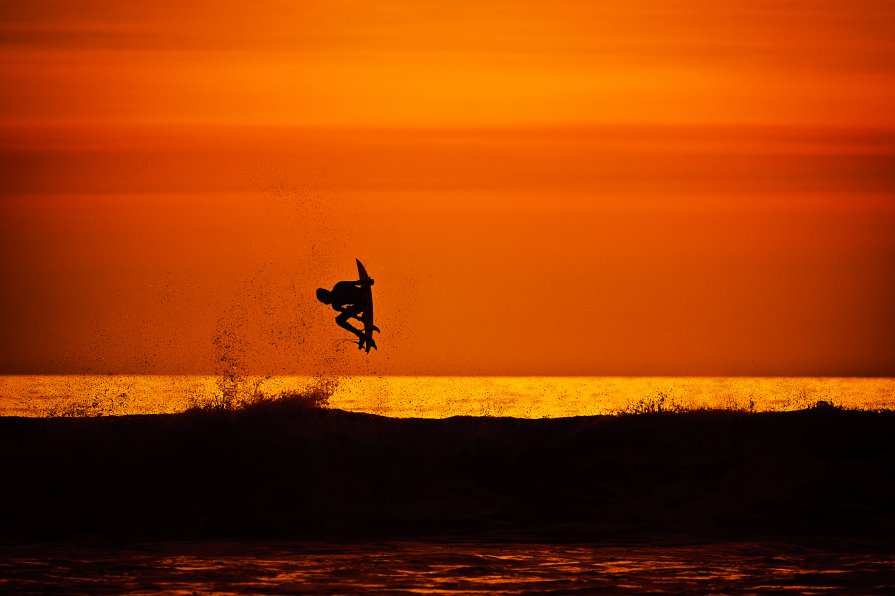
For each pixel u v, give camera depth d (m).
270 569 52.16
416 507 67.88
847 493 69.56
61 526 63.03
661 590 47.88
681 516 65.94
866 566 53.25
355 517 65.44
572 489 70.75
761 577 50.56
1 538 59.91
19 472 69.75
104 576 50.28
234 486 69.62
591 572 51.69
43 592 46.81
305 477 71.25
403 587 48.25
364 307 71.25
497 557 55.47
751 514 65.88
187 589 47.62
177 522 64.12
